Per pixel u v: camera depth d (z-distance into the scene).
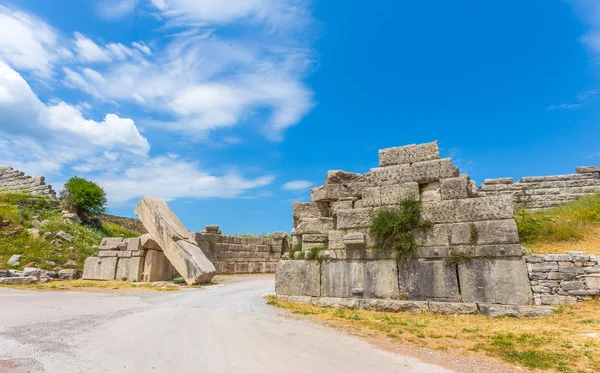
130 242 18.00
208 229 25.16
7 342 6.30
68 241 21.16
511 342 7.06
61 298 12.10
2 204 23.11
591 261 9.44
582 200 18.55
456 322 8.98
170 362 5.50
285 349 6.43
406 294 10.70
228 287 16.16
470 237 10.36
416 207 11.15
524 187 21.80
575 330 7.57
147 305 10.92
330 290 11.73
